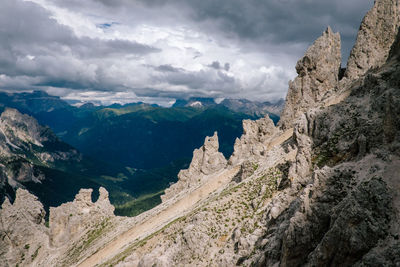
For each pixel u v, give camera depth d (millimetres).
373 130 53156
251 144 176250
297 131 92750
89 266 148375
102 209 199500
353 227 38312
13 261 183125
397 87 55438
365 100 77750
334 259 39500
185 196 165875
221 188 147000
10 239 188625
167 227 117812
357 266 35938
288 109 164250
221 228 86562
